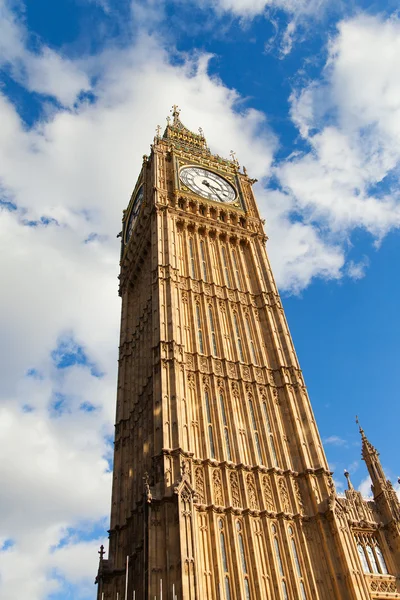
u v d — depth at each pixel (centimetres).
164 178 5872
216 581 2950
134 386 4800
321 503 3488
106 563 3659
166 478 3206
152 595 2730
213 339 4375
